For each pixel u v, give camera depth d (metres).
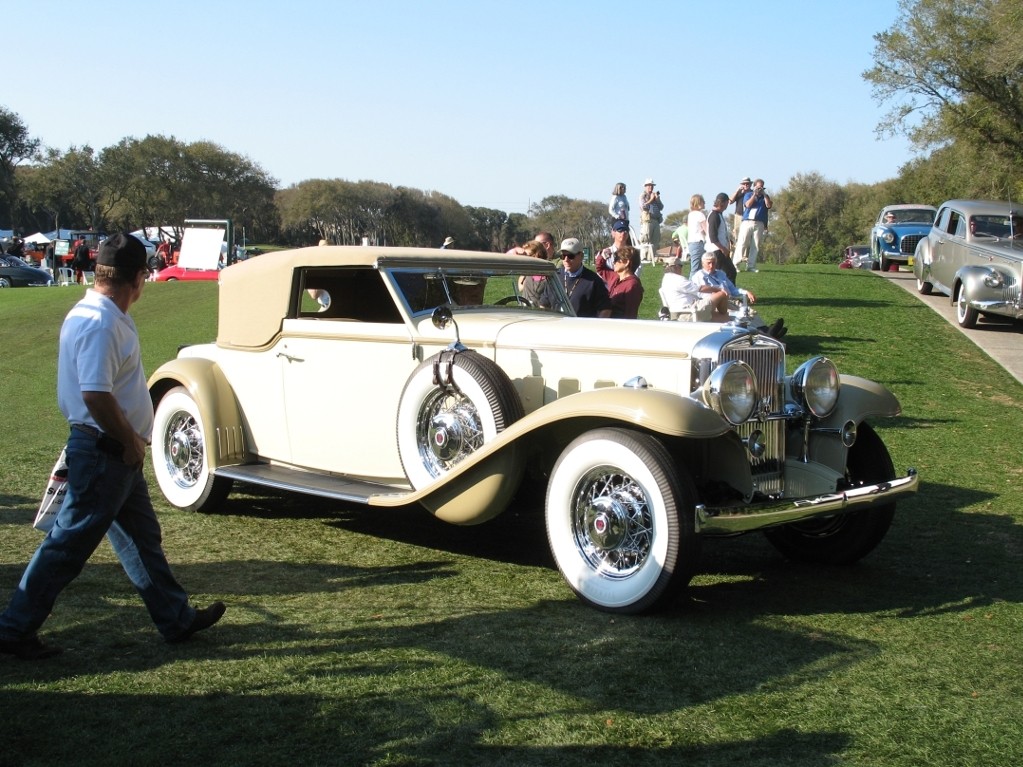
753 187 21.03
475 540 5.95
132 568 3.95
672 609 4.59
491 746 3.11
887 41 26.98
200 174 68.69
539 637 4.14
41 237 55.84
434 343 5.55
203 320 17.50
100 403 3.62
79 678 3.62
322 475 6.12
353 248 5.95
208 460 6.39
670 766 3.00
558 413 4.64
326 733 3.18
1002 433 8.83
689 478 4.40
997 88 26.02
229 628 4.21
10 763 2.95
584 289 7.57
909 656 3.99
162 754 3.02
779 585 5.07
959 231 16.55
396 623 4.30
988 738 3.22
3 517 6.16
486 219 78.69
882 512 5.28
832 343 13.12
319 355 6.05
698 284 9.73
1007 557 5.55
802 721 3.33
